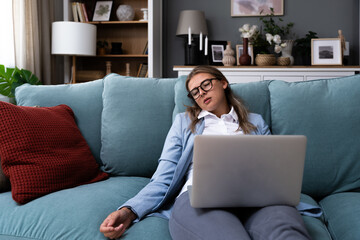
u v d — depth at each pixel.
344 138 1.40
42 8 3.55
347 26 3.96
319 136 1.41
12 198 1.26
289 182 0.98
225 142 0.92
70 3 4.08
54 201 1.20
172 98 1.62
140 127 1.58
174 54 4.32
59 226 1.08
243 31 3.82
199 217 0.99
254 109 1.54
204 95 1.40
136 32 4.27
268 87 1.58
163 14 4.28
